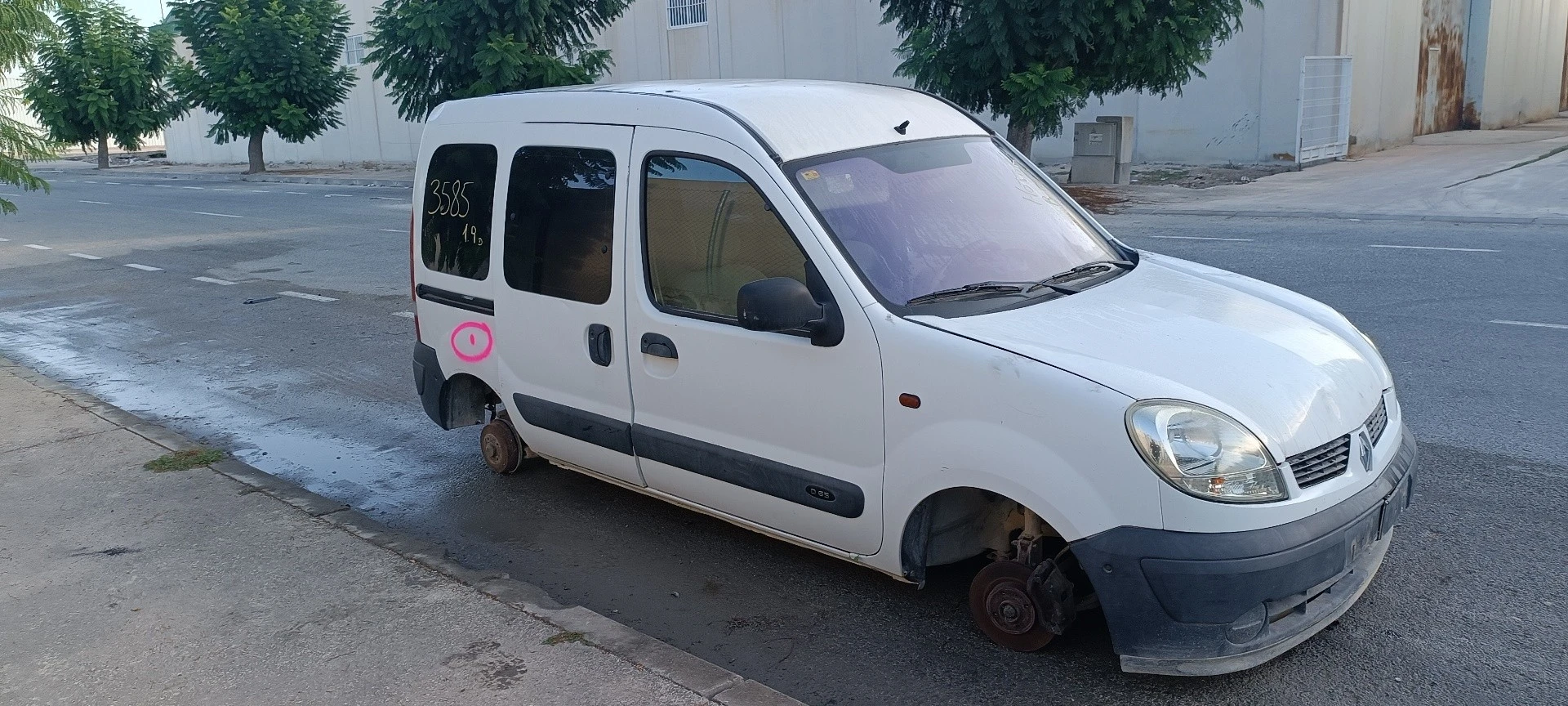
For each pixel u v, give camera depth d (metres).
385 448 6.90
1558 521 4.79
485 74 25.11
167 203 28.97
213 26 38.31
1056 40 17.84
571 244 4.90
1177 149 23.89
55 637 4.19
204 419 7.84
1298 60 21.88
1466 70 30.11
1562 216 13.33
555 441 5.22
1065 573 3.81
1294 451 3.38
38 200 32.50
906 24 20.56
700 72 31.38
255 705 3.63
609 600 4.62
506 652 3.87
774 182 4.08
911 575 3.98
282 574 4.64
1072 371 3.45
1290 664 3.78
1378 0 23.56
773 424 4.18
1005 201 4.54
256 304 12.54
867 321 3.83
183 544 5.02
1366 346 4.15
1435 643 3.88
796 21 28.56
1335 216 14.84
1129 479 3.31
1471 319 8.32
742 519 4.51
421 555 4.78
